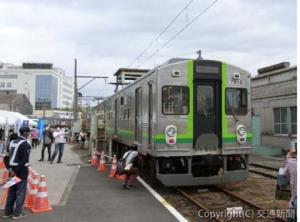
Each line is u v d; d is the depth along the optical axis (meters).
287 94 23.59
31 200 9.22
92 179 13.84
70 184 12.73
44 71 117.69
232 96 11.56
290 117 23.41
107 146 22.72
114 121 19.95
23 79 117.50
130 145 14.98
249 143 11.65
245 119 11.64
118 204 9.65
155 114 11.02
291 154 6.53
